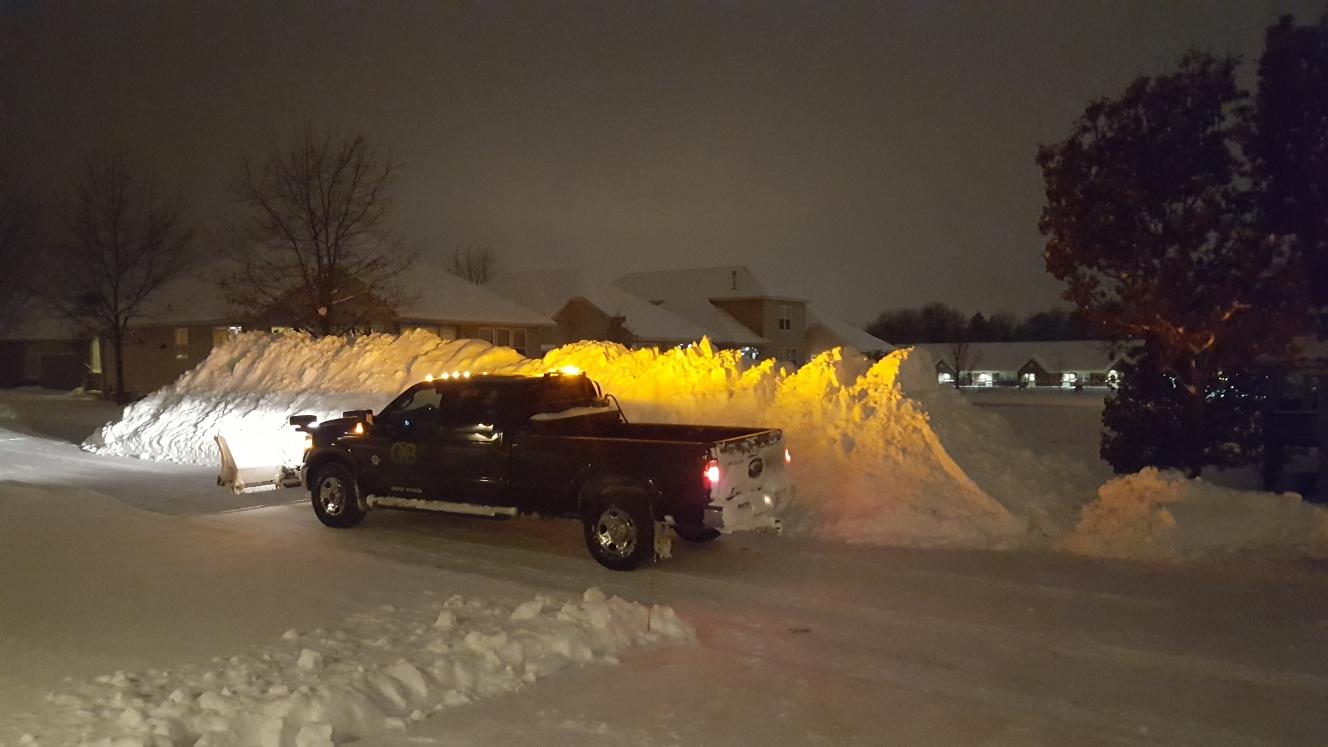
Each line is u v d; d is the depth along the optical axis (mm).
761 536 11516
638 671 6703
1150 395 20016
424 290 46188
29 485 14719
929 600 8688
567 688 6328
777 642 7477
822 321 74938
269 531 11812
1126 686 6559
